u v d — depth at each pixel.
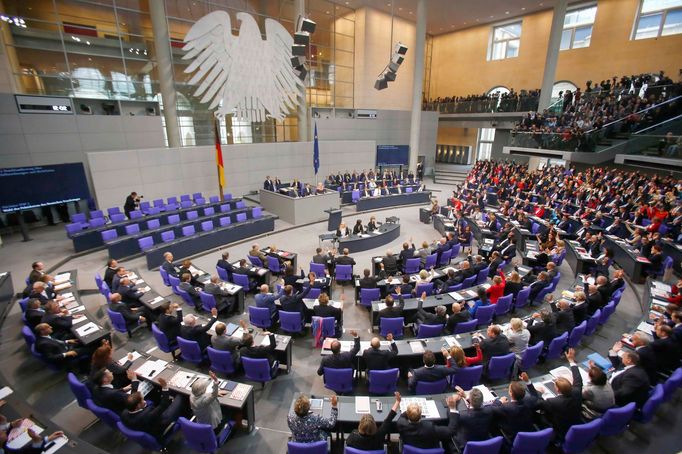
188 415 5.30
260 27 20.61
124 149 17.27
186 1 18.16
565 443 4.49
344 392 6.27
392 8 23.19
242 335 6.69
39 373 6.75
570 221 13.59
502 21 28.28
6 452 4.32
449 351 5.71
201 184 19.28
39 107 14.95
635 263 10.20
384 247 14.43
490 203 20.11
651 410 4.84
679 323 6.23
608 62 23.31
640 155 15.91
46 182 14.48
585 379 5.37
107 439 5.41
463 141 35.03
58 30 15.86
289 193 17.83
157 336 6.82
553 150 19.67
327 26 24.31
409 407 4.23
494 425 4.84
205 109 19.70
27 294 8.20
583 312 7.29
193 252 13.16
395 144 28.53
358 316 9.11
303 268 12.27
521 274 10.02
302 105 22.89
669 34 20.94
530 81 27.48
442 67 32.94
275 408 6.06
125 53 17.61
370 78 26.50
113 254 12.14
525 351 6.19
